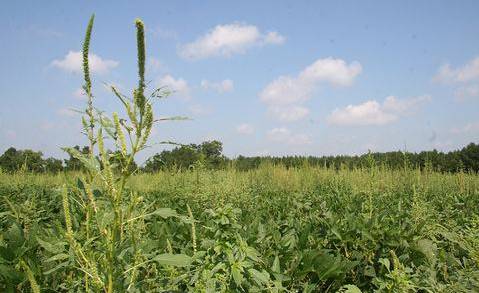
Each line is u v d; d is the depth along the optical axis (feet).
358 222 15.03
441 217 19.74
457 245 14.49
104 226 6.41
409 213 17.84
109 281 6.30
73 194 9.50
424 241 14.20
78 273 9.34
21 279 9.53
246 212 21.47
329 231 14.97
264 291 9.53
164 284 8.84
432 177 36.37
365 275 13.46
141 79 5.98
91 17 6.73
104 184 6.55
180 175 34.14
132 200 7.15
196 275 8.27
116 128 6.03
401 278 10.04
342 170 40.57
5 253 10.25
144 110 5.98
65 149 6.23
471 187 34.30
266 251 12.87
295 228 16.52
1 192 30.45
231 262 8.19
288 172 41.55
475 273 10.79
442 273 12.09
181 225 15.02
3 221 16.56
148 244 9.25
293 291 11.55
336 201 26.81
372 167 20.25
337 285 12.64
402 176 35.68
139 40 5.92
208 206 24.04
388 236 14.37
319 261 12.37
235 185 27.96
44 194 30.71
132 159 6.06
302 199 29.73
